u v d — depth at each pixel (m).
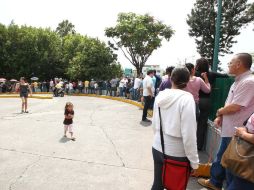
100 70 34.84
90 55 34.75
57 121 10.89
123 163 5.91
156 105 3.23
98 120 11.31
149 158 6.30
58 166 5.62
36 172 5.26
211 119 6.53
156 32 34.12
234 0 25.94
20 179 4.91
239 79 3.82
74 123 10.47
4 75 42.47
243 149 2.75
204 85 5.58
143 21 34.06
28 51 42.22
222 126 4.07
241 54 3.75
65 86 30.52
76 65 35.00
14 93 30.19
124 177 5.15
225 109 3.86
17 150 6.62
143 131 9.19
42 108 15.58
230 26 26.08
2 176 5.03
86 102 20.30
